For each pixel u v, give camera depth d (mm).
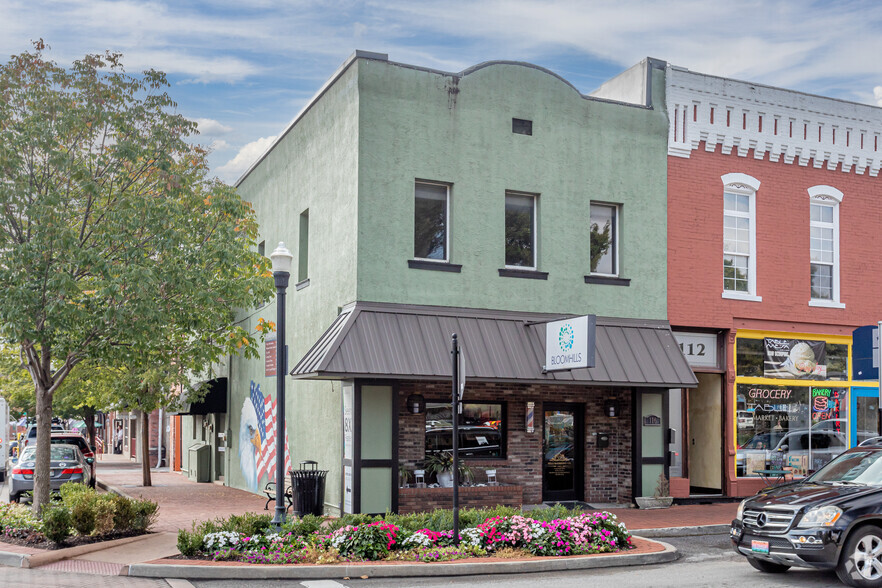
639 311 18750
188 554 11945
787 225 20531
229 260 15461
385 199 16719
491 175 17688
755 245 20156
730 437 19516
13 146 14141
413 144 17047
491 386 17594
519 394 17844
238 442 25641
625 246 18781
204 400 26688
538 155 18172
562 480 18547
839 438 20672
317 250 19078
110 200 15297
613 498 18719
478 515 13273
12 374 28594
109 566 11531
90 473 25281
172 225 14961
